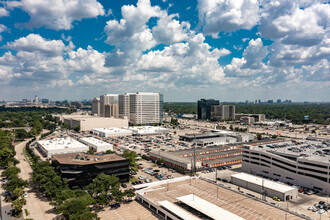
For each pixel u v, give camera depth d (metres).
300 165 166.38
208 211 112.06
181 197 129.12
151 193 142.50
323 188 155.00
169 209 117.69
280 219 109.06
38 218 119.25
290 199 145.50
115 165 165.12
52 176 147.38
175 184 157.50
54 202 126.56
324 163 154.00
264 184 157.62
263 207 121.56
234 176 175.50
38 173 158.62
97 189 133.75
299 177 167.50
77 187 151.12
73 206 111.44
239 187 163.25
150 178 183.25
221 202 127.69
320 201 140.00
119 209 130.62
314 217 122.00
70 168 152.12
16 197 141.00
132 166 191.62
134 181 173.75
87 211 110.94
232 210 118.25
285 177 176.38
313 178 159.88
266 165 189.25
